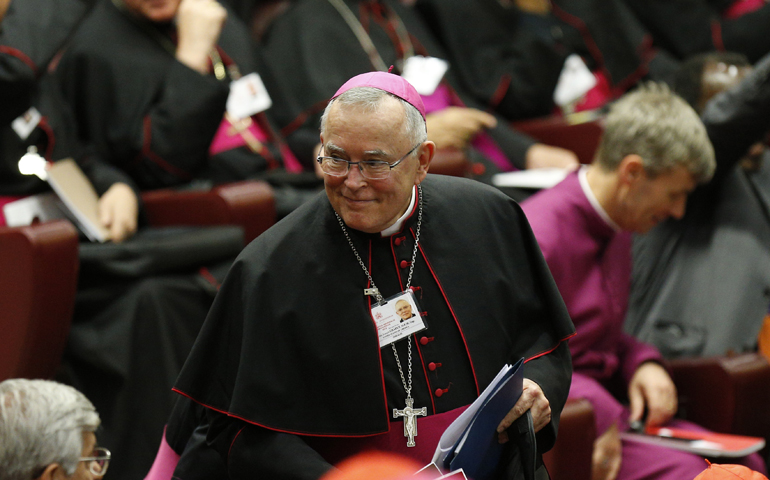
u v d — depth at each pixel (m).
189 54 13.96
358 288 6.27
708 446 9.83
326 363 6.10
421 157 6.07
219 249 11.34
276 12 18.42
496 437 6.09
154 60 13.96
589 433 8.45
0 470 6.48
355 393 6.10
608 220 10.01
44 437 6.57
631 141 9.64
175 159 13.48
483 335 6.36
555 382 6.49
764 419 11.01
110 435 10.50
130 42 14.01
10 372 9.87
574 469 8.41
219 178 14.61
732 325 12.02
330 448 6.27
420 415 6.21
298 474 5.83
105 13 14.23
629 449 10.28
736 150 11.95
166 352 10.72
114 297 10.71
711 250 12.40
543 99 19.62
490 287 6.46
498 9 19.83
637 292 12.73
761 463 10.51
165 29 14.41
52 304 9.94
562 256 9.77
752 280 12.16
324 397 6.12
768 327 11.48
